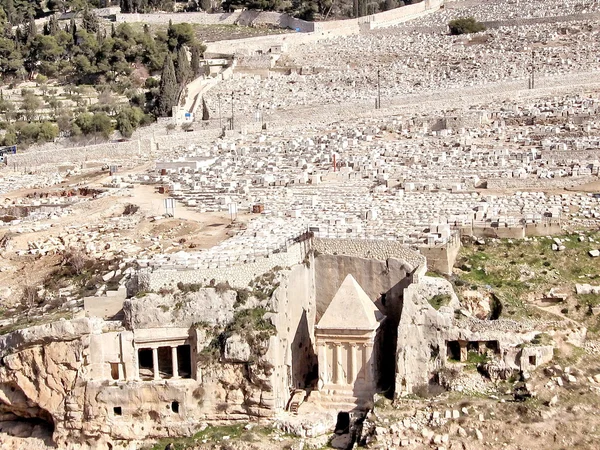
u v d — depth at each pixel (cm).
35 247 14988
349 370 11106
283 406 11019
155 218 15688
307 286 12088
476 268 12519
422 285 11356
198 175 18725
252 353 10788
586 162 16962
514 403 10469
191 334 10981
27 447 11244
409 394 10812
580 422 10219
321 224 13338
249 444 10419
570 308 11944
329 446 10525
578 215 14025
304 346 11925
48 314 11894
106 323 11175
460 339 10981
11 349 11169
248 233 13075
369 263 12031
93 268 13538
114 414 10944
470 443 10131
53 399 11088
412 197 15488
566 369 10856
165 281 11156
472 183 16200
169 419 10888
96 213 16562
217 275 11175
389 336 11675
